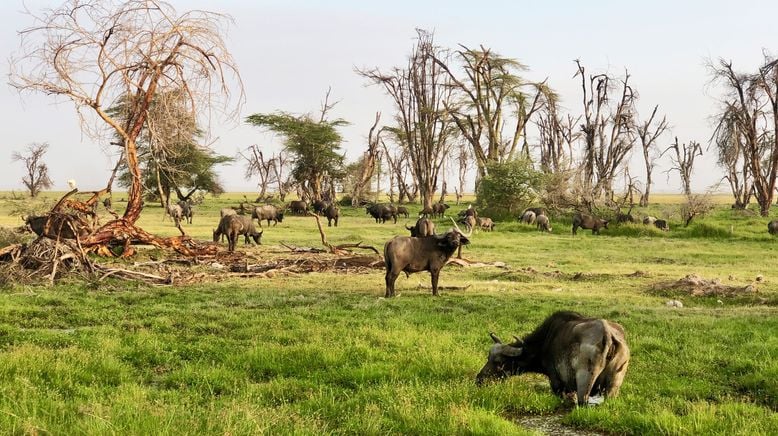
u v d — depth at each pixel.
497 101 60.50
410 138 71.00
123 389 7.17
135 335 10.42
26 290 15.69
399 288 17.78
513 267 23.45
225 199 100.12
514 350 7.71
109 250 22.55
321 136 74.94
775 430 6.31
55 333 10.52
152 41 23.08
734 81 59.91
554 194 53.16
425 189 66.25
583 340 6.96
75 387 7.37
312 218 60.19
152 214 59.19
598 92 65.81
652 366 9.10
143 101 23.77
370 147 81.88
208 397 7.35
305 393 7.56
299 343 9.89
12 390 6.69
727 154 68.75
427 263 16.22
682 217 48.81
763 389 7.99
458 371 8.49
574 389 7.13
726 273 22.00
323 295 16.05
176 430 5.50
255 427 5.71
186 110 24.03
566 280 20.05
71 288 16.41
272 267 21.50
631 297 16.38
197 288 17.20
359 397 7.38
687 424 6.38
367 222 54.12
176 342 10.12
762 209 59.62
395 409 6.79
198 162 66.19
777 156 58.41
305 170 76.38
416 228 22.17
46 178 100.25
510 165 54.06
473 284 18.80
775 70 58.22
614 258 27.12
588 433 6.57
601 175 68.00
